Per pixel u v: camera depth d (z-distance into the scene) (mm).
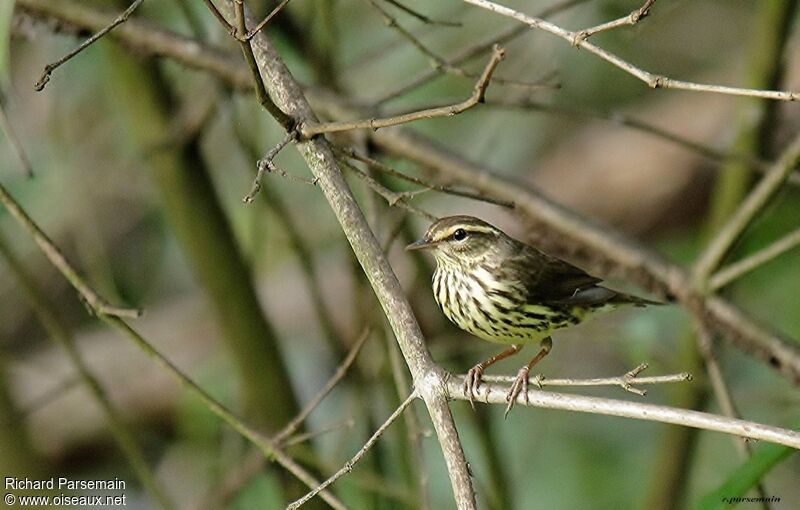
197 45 10633
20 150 7957
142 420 14969
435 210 15234
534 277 10008
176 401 14812
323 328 11812
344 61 14266
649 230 15711
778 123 11781
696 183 15516
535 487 14023
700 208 15633
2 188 8336
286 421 11648
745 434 6164
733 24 15656
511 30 10609
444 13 13875
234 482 11930
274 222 13375
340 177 7230
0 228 12695
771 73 11211
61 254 8438
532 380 6953
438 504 12891
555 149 16062
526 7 13898
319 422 13422
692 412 6281
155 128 11195
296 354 14219
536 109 10531
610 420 14258
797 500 14148
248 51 6676
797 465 14281
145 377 15008
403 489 10742
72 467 14789
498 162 15234
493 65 6160
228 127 12891
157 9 12719
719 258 10422
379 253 7145
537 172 15930
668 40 15578
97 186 13945
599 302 10344
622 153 15750
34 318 15328
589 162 15820
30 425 14102
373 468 11359
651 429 14219
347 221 7203
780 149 13016
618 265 10773
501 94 14062
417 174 11773
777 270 13539
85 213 12688
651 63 15477
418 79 10688
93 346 15477
